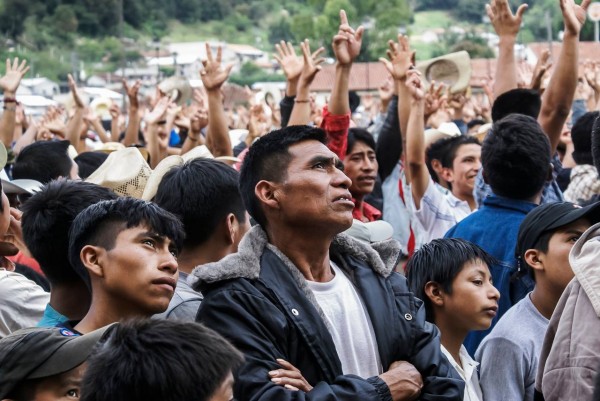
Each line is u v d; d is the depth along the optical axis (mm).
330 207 3057
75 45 65562
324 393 2842
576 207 3621
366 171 5258
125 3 78750
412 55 5883
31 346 2570
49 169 5188
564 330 2963
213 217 3490
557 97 5051
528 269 3779
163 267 2920
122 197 3035
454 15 95125
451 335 3654
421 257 3684
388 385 2938
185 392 2242
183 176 3516
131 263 2895
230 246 3533
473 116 11242
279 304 2984
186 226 3482
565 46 5016
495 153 4250
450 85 8539
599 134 3180
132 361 2258
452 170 5844
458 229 4340
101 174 4547
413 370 3008
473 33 66000
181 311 3262
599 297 2898
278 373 2873
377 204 5875
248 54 83000
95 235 2943
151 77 57469
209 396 2266
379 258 3180
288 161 3092
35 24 65312
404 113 5785
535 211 3703
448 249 3645
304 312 2982
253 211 3158
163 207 3506
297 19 58406
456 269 3615
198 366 2258
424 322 3143
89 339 2551
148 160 6355
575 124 5480
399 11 56844
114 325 2582
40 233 3232
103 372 2277
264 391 2832
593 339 2900
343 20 5066
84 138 9773
